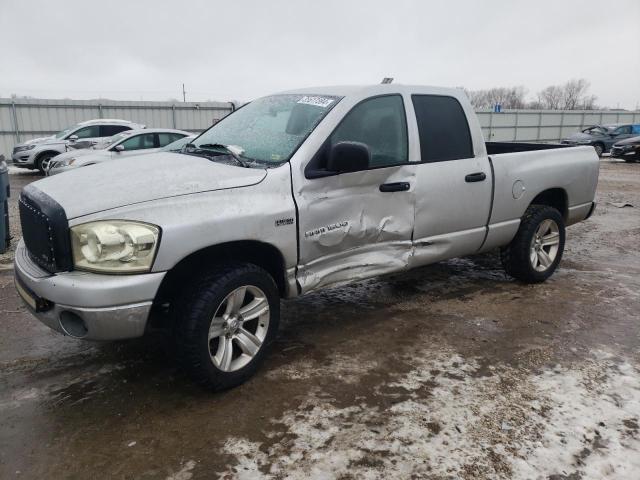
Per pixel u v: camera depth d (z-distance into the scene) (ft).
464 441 9.30
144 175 10.78
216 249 10.49
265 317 11.36
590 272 19.66
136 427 9.72
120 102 80.64
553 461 8.82
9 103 73.00
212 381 10.48
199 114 86.99
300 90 14.37
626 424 9.85
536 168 16.81
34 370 11.87
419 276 18.94
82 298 9.02
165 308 10.84
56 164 39.93
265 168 11.31
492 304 16.08
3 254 20.66
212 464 8.70
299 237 11.38
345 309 15.61
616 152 69.67
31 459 8.83
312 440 9.32
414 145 13.62
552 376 11.61
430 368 11.94
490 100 250.16
